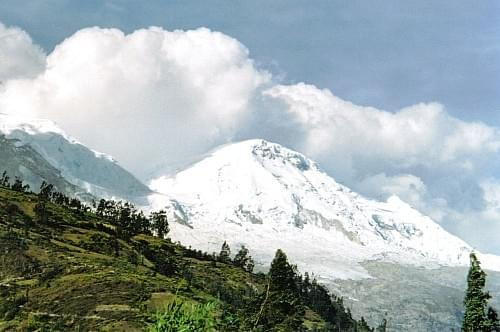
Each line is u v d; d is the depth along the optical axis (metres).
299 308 57.25
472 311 98.25
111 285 194.62
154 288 195.88
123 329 160.88
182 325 38.28
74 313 174.75
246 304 53.56
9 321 167.12
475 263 99.56
